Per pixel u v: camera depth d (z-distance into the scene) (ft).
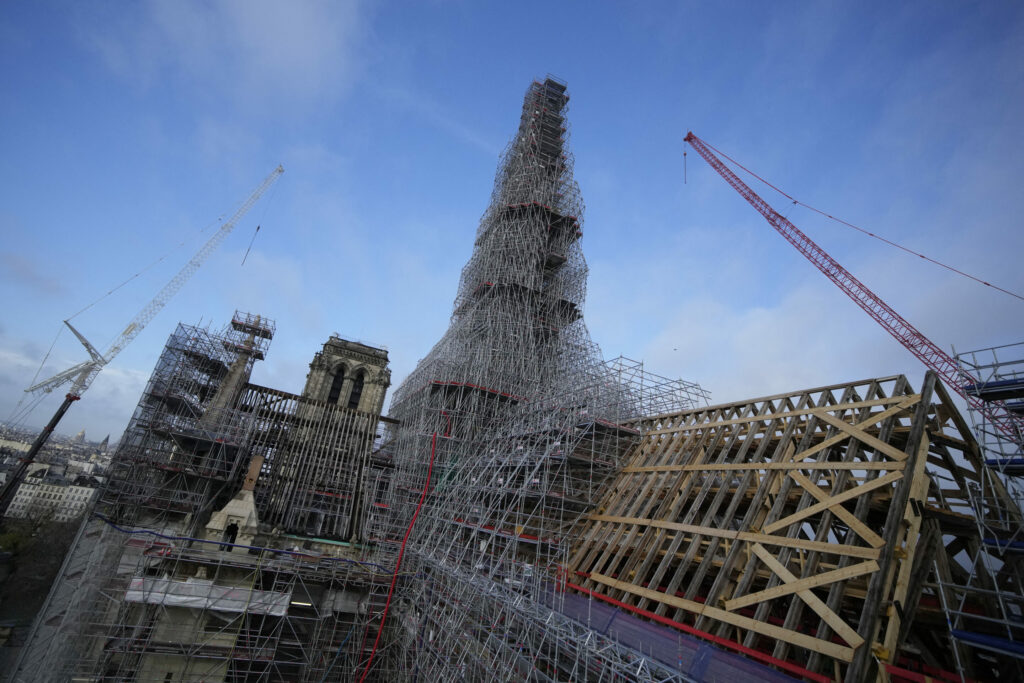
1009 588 73.82
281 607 118.83
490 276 205.98
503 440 155.63
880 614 62.54
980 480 85.15
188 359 177.17
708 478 102.63
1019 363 75.00
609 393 145.07
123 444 154.10
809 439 93.61
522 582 100.22
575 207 226.99
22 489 573.74
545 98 270.26
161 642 113.50
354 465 195.62
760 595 74.38
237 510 143.84
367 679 130.93
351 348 241.76
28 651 130.00
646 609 89.15
